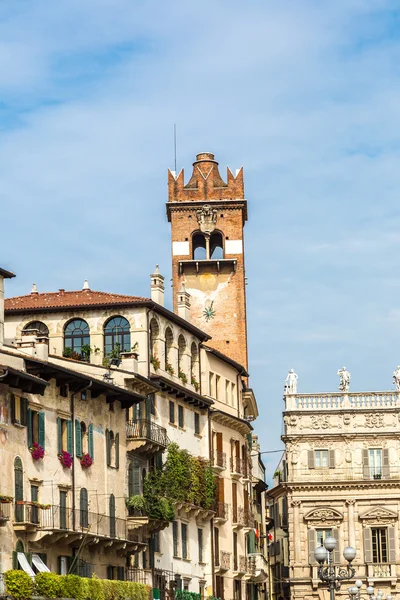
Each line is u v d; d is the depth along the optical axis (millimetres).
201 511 95438
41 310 88688
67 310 88688
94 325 88500
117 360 86062
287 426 134500
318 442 134125
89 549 73312
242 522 107438
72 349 88250
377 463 133250
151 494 82750
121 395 78312
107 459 77375
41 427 68438
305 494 132625
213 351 102688
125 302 88125
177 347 95312
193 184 135000
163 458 89312
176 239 133625
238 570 105562
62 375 70062
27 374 64750
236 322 130500
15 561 63812
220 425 104188
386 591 130000
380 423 134125
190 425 96438
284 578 151125
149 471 86062
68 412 72000
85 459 73562
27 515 65125
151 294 93375
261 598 128500
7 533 63344
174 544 90062
